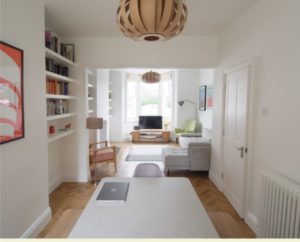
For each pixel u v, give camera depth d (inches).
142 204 62.5
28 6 82.7
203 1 96.9
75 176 155.9
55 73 120.7
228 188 127.6
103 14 112.0
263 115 90.1
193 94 295.9
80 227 50.7
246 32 105.3
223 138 136.8
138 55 149.0
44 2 98.3
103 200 62.2
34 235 88.9
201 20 119.3
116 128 311.3
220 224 69.2
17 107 74.9
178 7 49.3
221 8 103.8
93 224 52.0
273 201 74.2
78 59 149.3
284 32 76.5
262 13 90.9
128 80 318.7
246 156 103.0
